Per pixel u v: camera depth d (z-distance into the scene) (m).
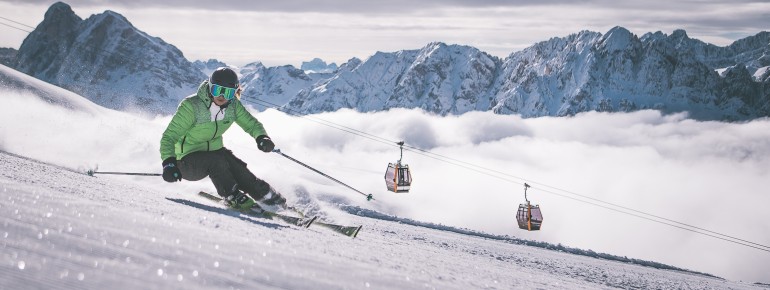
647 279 8.72
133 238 2.13
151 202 4.29
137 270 1.61
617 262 15.59
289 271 2.09
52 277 1.34
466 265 4.39
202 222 3.38
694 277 15.04
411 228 12.70
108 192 4.46
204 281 1.65
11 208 2.27
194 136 6.21
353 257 3.08
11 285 1.22
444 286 2.66
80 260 1.59
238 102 6.45
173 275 1.64
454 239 11.11
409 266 3.25
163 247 2.06
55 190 3.60
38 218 2.15
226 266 1.94
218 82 6.11
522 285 3.69
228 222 3.74
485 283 3.22
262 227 3.98
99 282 1.38
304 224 5.63
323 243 3.64
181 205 4.63
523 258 8.42
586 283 5.80
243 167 6.30
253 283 1.77
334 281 2.10
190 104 6.11
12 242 1.65
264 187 6.17
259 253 2.39
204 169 6.17
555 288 4.05
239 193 6.10
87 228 2.15
